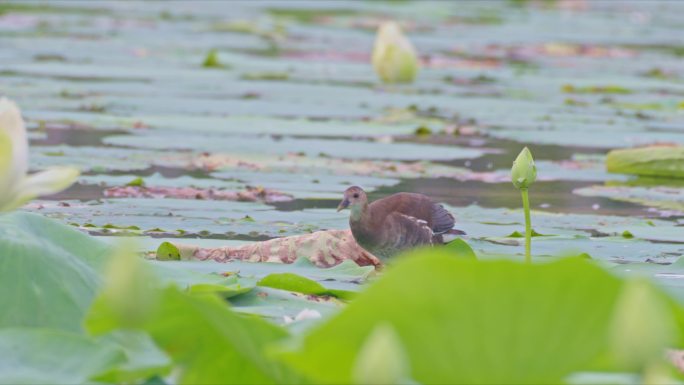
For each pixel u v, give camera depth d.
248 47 30.56
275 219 11.10
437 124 19.17
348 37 33.97
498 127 19.05
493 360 3.40
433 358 3.43
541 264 3.25
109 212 11.14
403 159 15.60
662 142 17.58
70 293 5.70
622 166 15.09
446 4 47.69
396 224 9.44
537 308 3.31
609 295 3.24
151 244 9.40
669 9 48.84
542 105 22.00
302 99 21.88
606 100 22.92
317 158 15.34
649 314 2.87
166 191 12.41
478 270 3.26
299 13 41.56
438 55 30.17
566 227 11.24
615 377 4.14
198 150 15.66
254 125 18.31
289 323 5.59
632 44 34.19
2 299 5.57
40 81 22.08
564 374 3.42
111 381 4.36
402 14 41.97
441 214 9.91
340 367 3.55
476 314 3.33
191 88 22.61
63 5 39.78
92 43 29.30
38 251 5.79
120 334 4.95
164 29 33.59
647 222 11.51
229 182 13.20
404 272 3.29
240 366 4.33
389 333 2.91
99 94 20.80
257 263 8.88
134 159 14.60
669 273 8.39
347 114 20.16
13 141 4.60
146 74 24.36
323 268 8.76
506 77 26.62
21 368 4.39
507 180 14.28
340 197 12.58
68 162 14.07
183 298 4.07
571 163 15.77
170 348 4.32
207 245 9.43
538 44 33.03
